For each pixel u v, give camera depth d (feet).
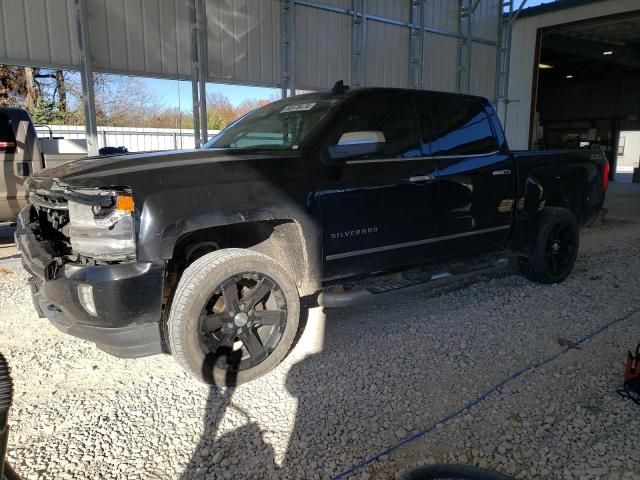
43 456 8.12
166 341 11.21
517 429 8.83
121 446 8.40
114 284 9.05
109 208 9.25
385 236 12.67
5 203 22.89
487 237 15.14
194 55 31.63
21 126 23.17
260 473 7.74
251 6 33.68
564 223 16.96
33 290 11.25
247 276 10.44
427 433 8.72
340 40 38.86
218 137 14.51
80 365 11.27
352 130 12.34
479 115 15.33
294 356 11.69
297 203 11.05
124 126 73.82
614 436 8.61
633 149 120.98
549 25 50.16
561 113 84.58
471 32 47.55
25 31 25.70
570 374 10.77
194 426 8.97
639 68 72.64
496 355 11.71
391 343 12.37
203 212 9.81
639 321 13.78
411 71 43.70
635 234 27.86
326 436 8.66
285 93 36.27
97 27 27.86
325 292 12.17
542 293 16.29
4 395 3.75
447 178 13.80
